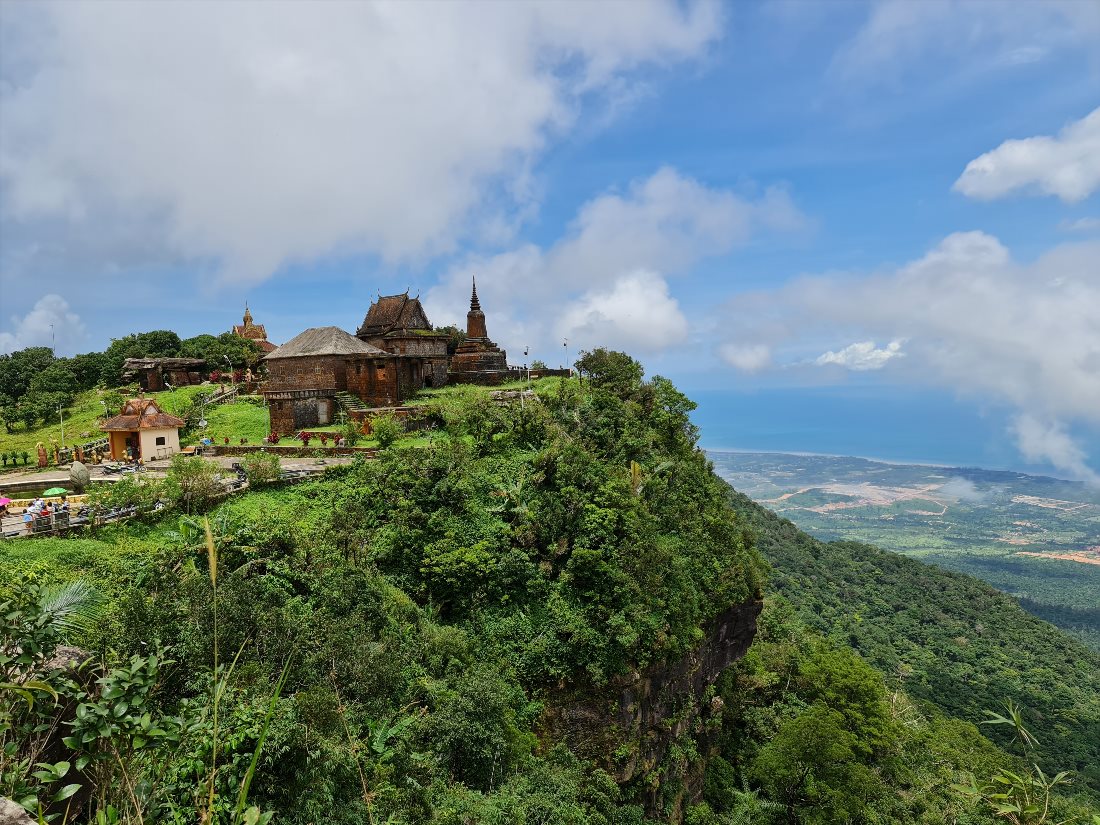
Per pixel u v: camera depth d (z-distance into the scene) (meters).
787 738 46.38
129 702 9.70
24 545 28.84
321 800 17.39
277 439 55.47
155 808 10.03
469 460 43.44
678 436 59.47
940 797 50.59
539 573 36.94
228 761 15.30
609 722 35.16
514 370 83.38
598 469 43.34
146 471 47.25
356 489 40.22
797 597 123.25
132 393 78.12
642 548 38.28
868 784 43.56
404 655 28.03
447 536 36.88
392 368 63.72
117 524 32.41
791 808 45.28
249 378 80.62
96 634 17.53
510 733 29.47
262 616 21.94
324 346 65.19
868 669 55.03
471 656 32.03
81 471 40.53
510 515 40.12
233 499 38.09
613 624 34.94
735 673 59.47
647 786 37.72
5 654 10.08
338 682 23.22
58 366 90.25
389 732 22.78
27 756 10.12
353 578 29.42
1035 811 12.51
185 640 19.41
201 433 60.09
